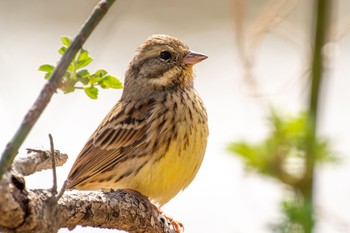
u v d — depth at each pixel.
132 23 22.23
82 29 7.48
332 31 11.48
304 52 11.94
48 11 22.50
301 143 9.38
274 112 9.48
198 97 12.34
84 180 12.41
